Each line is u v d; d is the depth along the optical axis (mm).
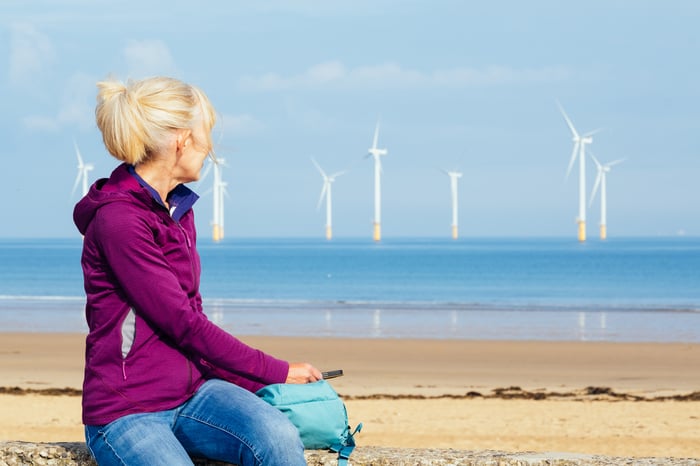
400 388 18203
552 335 30797
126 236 3461
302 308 44500
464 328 33406
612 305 48188
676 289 69188
